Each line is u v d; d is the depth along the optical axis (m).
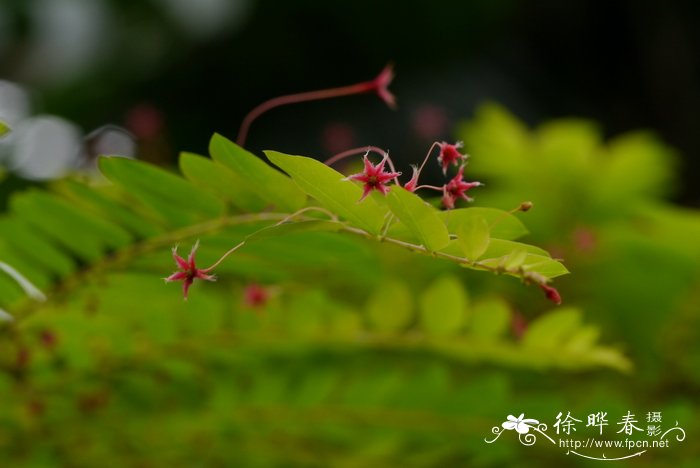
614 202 0.82
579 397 0.68
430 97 1.80
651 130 1.94
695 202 1.64
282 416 0.59
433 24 1.70
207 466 0.59
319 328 0.58
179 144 1.70
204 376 0.58
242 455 0.59
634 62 1.92
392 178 0.46
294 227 0.46
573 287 0.74
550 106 1.95
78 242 0.53
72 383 0.56
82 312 0.55
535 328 0.58
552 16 1.88
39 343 0.55
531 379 0.69
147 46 1.62
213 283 0.61
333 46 1.69
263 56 1.67
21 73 1.60
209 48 1.62
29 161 1.17
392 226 0.47
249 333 0.57
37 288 0.54
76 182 0.52
